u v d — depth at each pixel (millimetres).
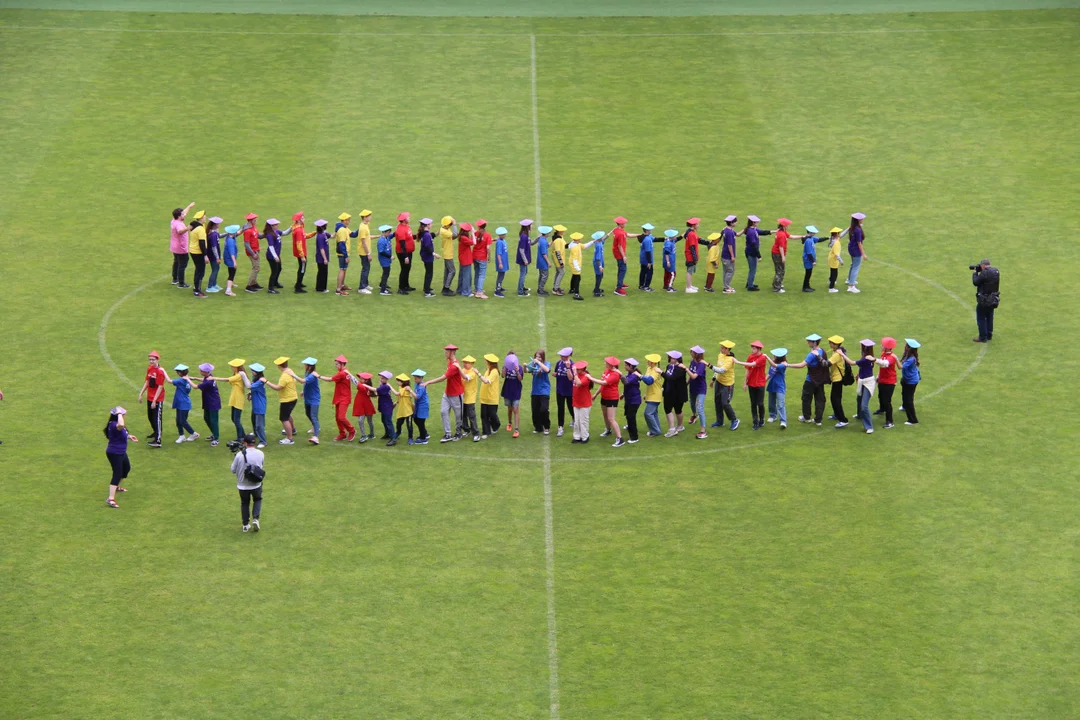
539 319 50625
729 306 51688
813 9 75500
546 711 32594
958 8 75250
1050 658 34219
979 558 37812
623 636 35031
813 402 46031
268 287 52562
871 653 34406
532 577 37188
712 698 32969
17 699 32562
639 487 41062
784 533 38938
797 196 59312
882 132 64188
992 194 59438
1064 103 66062
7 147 62156
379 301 51969
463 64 69812
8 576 36781
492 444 43469
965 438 43438
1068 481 41156
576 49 71500
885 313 51125
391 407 43000
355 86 67750
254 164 61312
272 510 39844
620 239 52219
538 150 62875
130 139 63094
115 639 34656
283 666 33906
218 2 76000
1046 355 48344
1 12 73688
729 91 67625
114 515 39469
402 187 59688
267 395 46000
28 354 47938
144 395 45656
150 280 53188
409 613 35781
